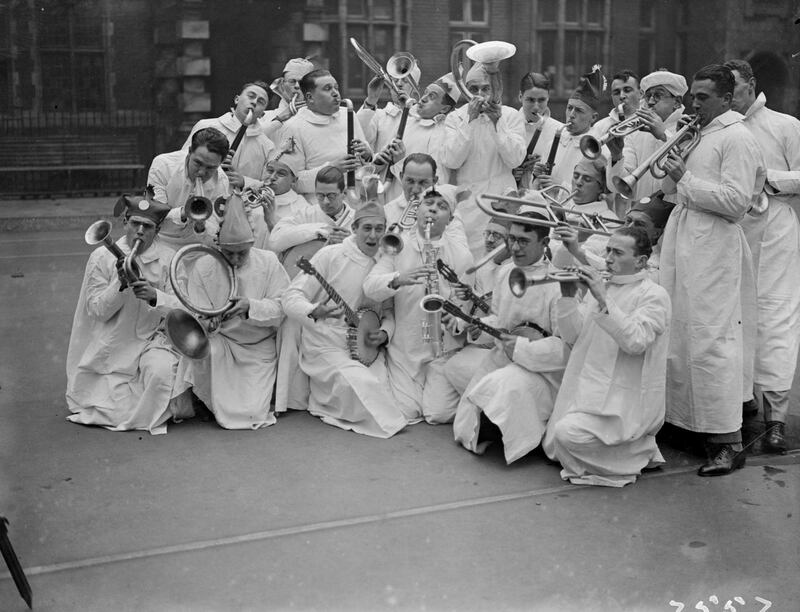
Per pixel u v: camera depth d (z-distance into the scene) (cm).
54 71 2144
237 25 2172
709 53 2050
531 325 566
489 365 580
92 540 455
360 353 614
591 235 608
